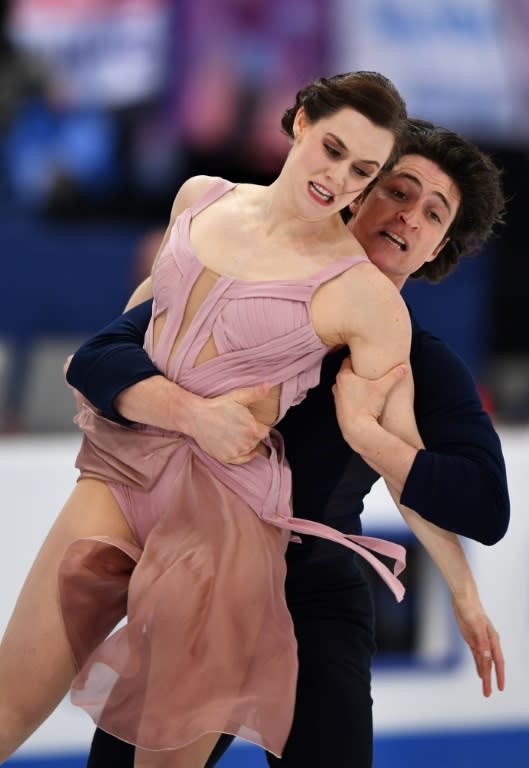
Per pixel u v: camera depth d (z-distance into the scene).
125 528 6.70
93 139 19.75
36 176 19.73
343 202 6.22
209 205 6.68
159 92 19.61
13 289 19.88
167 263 6.54
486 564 10.49
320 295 6.30
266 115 19.72
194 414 6.28
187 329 6.46
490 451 6.70
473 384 7.04
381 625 10.28
